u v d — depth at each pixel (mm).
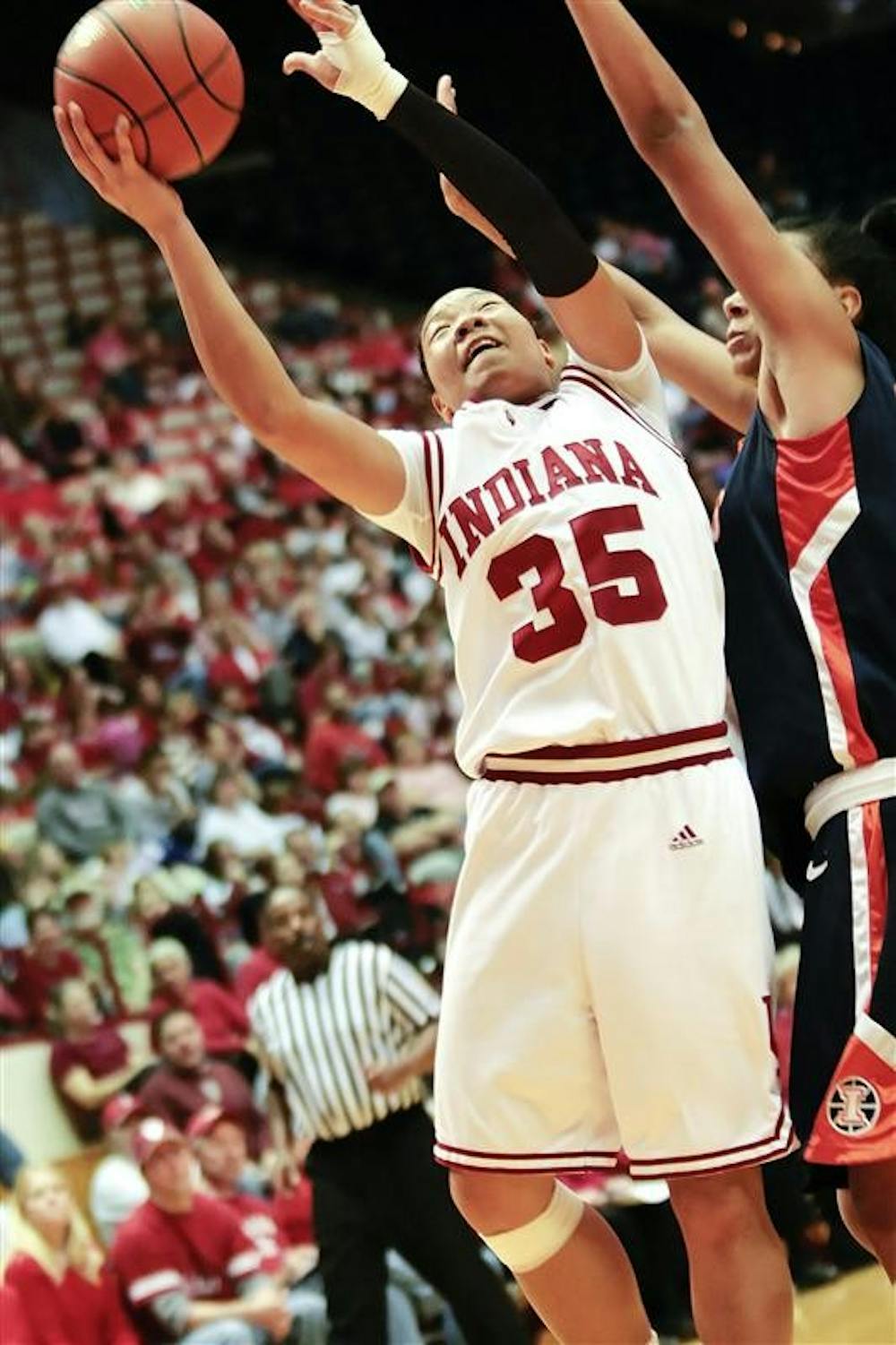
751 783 3441
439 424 20312
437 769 13375
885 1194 3311
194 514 17000
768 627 3391
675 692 3277
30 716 12586
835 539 3322
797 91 29797
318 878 10062
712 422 18625
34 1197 6727
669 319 4102
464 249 25047
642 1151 3240
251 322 3266
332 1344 6711
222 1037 8820
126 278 22344
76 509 16781
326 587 16203
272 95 26906
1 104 23062
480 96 29141
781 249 3287
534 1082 3271
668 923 3205
